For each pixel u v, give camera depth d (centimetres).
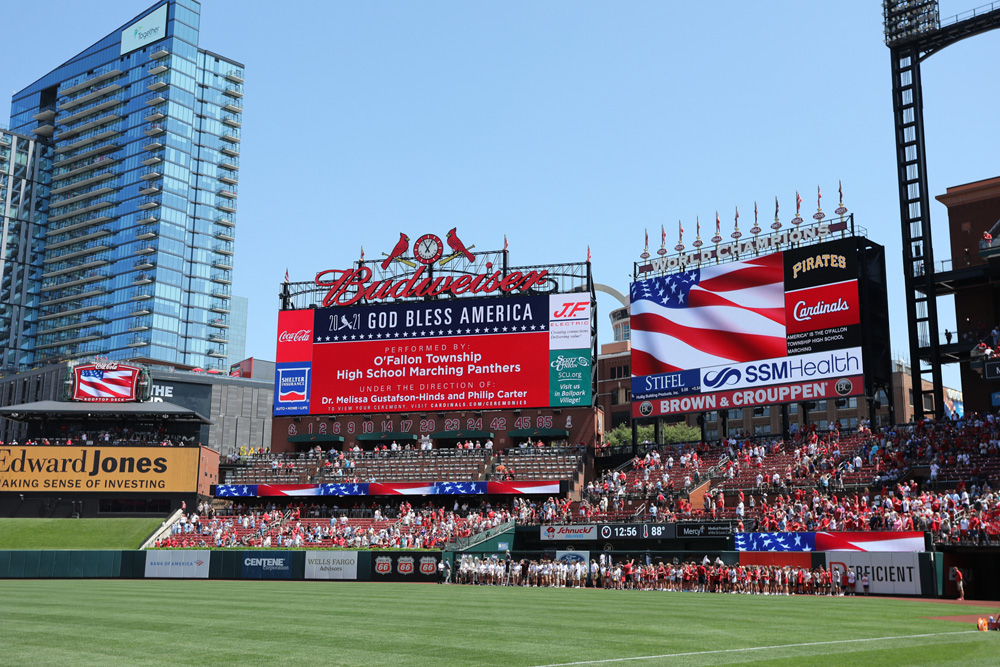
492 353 7825
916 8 7056
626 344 14462
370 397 8000
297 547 6762
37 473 7906
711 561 5412
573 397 7588
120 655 1934
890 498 5347
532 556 6097
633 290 7588
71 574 6253
